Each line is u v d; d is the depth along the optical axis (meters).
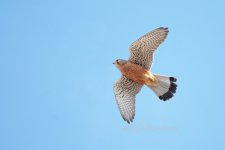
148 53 17.14
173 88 16.98
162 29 16.78
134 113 17.75
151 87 17.30
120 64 17.17
